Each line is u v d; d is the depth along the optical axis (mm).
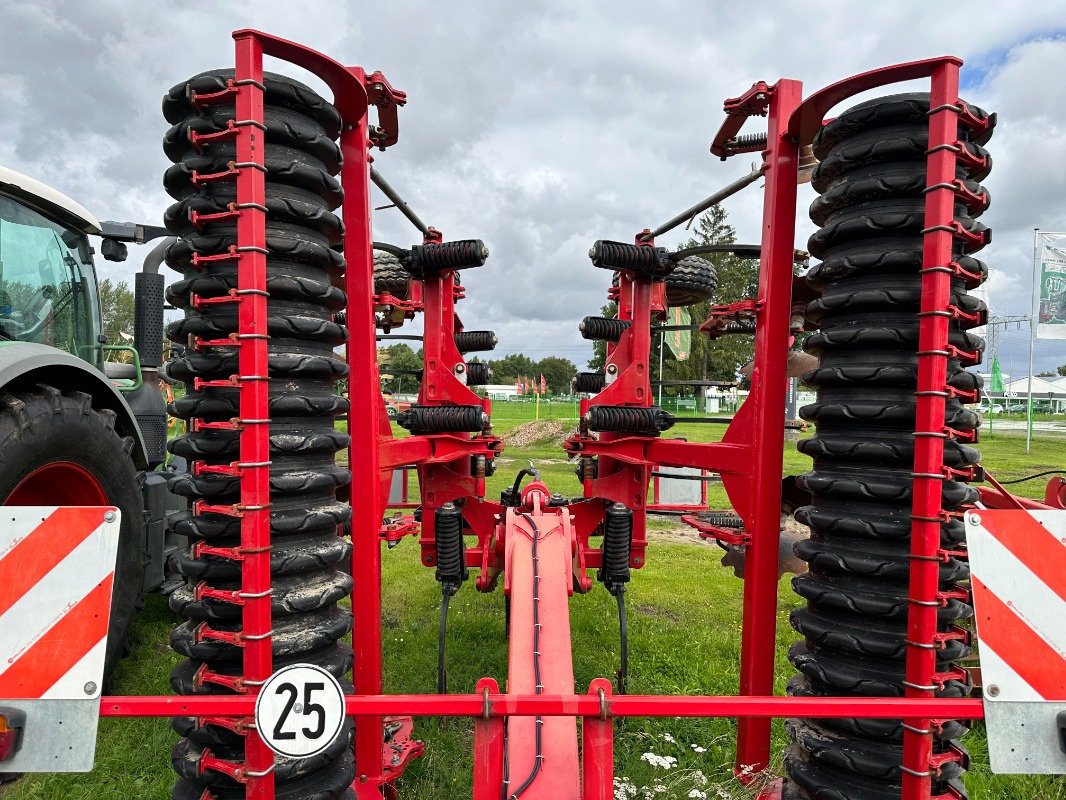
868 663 2129
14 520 1641
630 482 4359
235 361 1970
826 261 2270
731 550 3471
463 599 6070
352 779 2193
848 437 2166
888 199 2131
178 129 2002
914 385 2088
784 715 1714
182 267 2146
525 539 3234
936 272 1842
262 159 1855
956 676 1988
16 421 2969
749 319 3277
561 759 2195
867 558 2104
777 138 2734
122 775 3176
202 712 1670
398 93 2906
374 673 2637
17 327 4043
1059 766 1686
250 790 1813
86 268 4715
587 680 4270
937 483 1845
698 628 5254
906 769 1867
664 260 3756
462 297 4910
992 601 1715
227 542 2008
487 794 1765
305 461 2113
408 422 3801
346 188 2590
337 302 2209
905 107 2055
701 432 19781
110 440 3705
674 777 3084
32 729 1608
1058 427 33438
